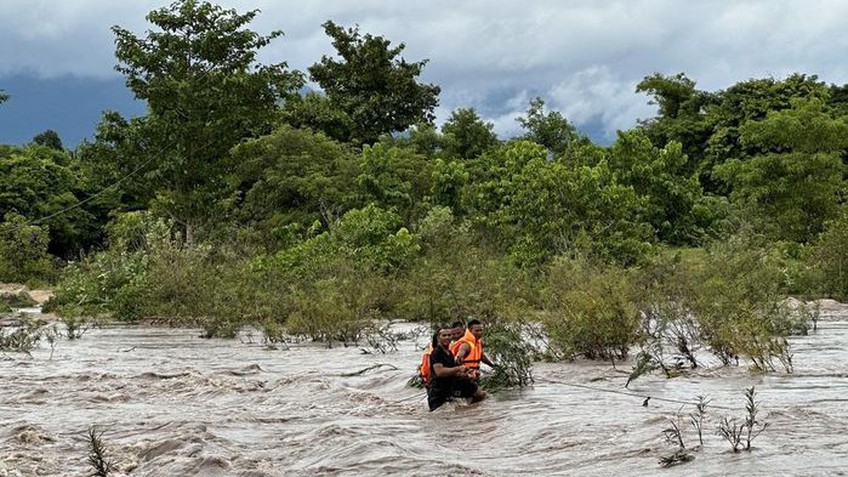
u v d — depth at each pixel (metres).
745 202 45.16
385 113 62.53
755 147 55.62
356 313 25.30
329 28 63.78
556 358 16.44
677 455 7.81
